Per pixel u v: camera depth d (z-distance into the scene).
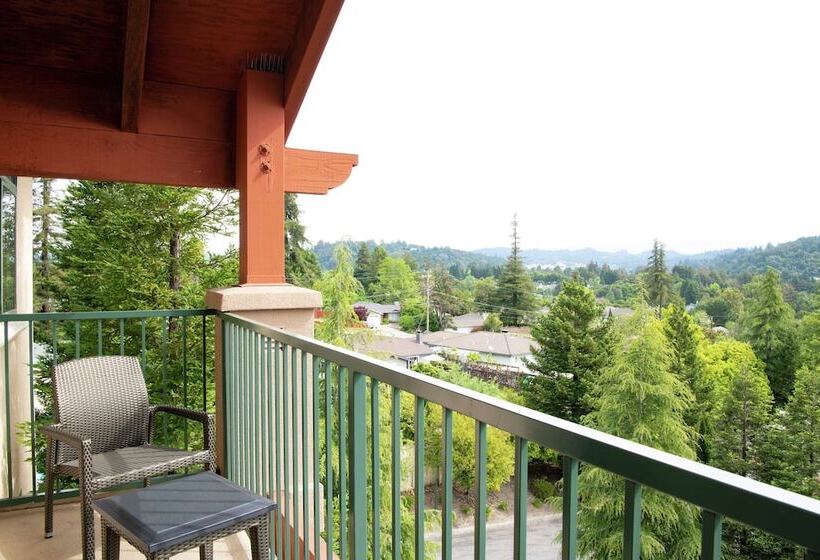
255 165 3.42
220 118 3.71
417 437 1.23
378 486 1.44
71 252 12.27
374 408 1.43
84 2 3.02
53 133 3.37
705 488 0.62
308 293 3.31
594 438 0.77
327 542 1.71
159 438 10.23
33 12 3.02
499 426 0.96
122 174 3.51
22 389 9.07
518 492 0.93
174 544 1.57
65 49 3.27
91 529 2.22
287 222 21.48
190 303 11.80
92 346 11.01
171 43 3.27
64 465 2.53
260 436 2.50
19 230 9.16
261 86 3.44
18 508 3.00
